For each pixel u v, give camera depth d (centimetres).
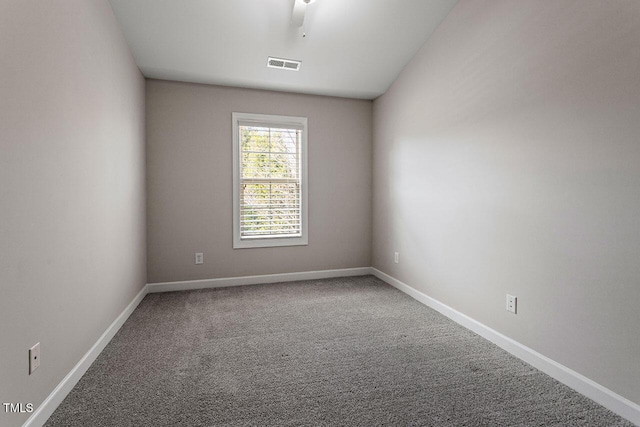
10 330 126
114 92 247
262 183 388
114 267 246
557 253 186
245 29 283
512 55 214
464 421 151
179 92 355
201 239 367
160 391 174
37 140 145
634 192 150
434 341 236
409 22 285
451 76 275
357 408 161
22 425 133
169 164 354
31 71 140
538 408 161
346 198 418
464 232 262
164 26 272
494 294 232
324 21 281
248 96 376
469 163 255
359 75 356
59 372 163
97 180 212
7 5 124
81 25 190
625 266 154
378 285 381
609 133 159
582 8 170
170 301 323
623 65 153
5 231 123
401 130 356
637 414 148
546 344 193
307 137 399
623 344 155
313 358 211
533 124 200
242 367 200
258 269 388
